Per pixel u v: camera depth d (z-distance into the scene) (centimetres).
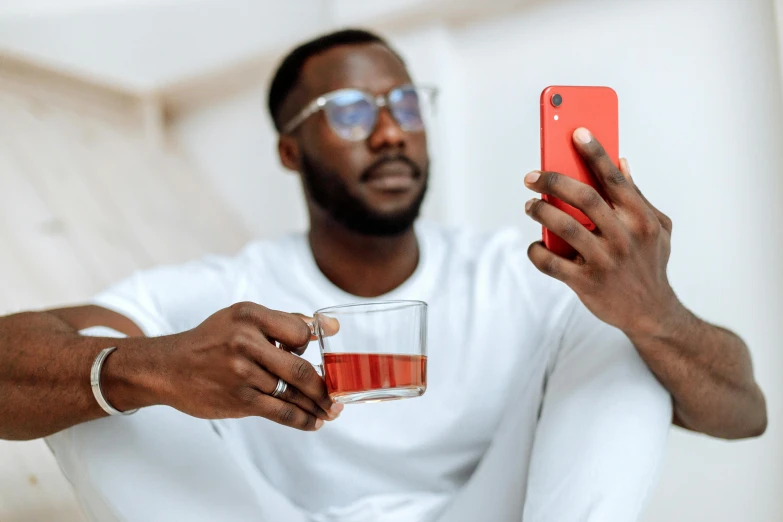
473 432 135
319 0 272
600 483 103
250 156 300
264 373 95
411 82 168
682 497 185
